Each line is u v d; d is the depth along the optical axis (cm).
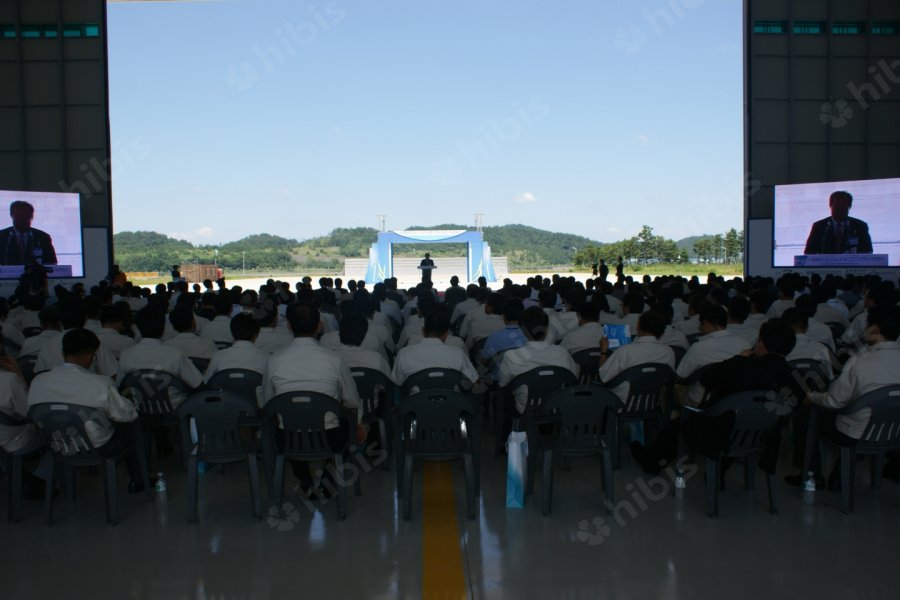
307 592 287
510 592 284
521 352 409
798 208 1508
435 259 3384
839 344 586
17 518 364
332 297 820
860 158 1655
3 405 349
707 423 357
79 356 349
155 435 486
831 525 349
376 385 433
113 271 1152
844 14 1633
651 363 411
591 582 292
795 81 1648
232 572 305
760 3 1638
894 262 1412
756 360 361
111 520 358
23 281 1221
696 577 296
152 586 293
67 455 354
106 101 1642
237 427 360
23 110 1639
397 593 285
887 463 419
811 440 392
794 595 280
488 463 461
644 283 974
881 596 279
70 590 290
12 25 1625
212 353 493
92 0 1628
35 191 1605
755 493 398
